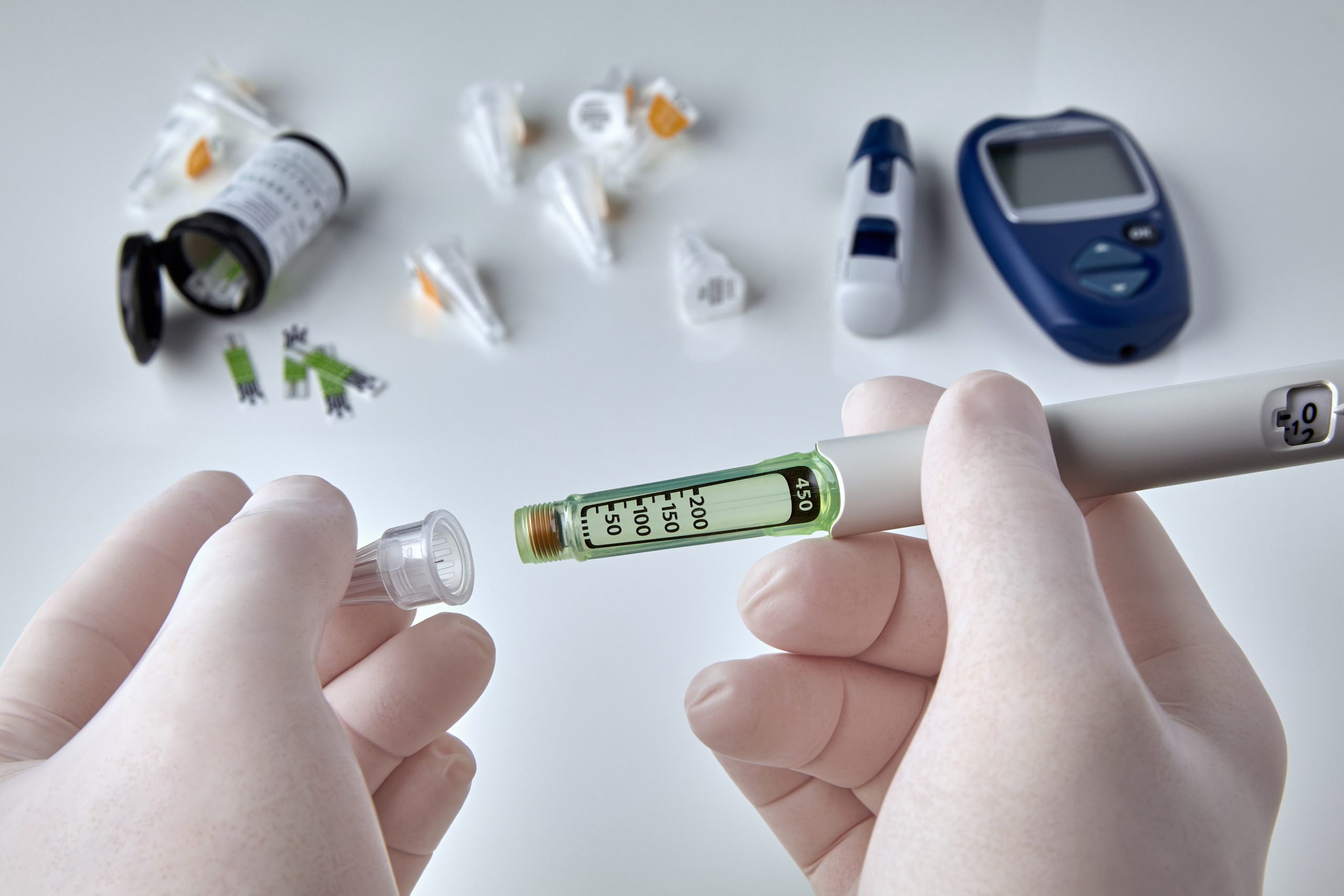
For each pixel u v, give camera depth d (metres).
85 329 0.42
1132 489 0.28
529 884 0.33
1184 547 0.36
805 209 0.44
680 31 0.50
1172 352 0.40
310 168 0.42
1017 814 0.24
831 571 0.30
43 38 0.50
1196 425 0.27
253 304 0.41
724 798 0.33
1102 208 0.41
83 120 0.47
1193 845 0.24
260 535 0.26
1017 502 0.25
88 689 0.29
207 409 0.40
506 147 0.45
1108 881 0.24
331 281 0.43
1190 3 0.49
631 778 0.34
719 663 0.30
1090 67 0.47
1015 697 0.24
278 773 0.24
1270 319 0.40
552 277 0.42
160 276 0.41
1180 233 0.41
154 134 0.47
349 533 0.27
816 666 0.30
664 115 0.44
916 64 0.48
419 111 0.47
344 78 0.48
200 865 0.23
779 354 0.40
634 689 0.35
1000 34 0.49
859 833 0.31
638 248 0.43
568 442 0.39
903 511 0.28
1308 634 0.35
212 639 0.25
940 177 0.44
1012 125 0.43
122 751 0.24
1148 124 0.45
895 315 0.40
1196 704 0.27
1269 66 0.46
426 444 0.39
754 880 0.32
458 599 0.28
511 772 0.34
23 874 0.24
